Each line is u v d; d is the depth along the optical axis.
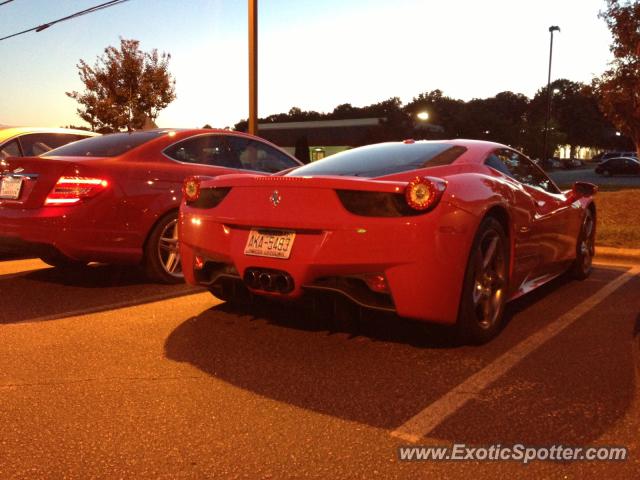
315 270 3.20
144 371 3.13
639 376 3.08
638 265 6.60
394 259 3.05
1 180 5.00
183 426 2.50
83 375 3.07
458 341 3.52
